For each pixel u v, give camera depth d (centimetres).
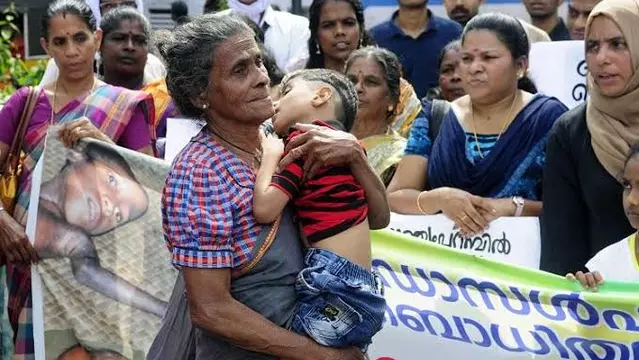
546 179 480
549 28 736
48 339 477
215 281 326
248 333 327
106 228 481
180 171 334
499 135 501
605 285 425
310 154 334
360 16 651
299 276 334
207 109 340
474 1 784
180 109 346
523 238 484
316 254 336
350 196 339
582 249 473
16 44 949
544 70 582
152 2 920
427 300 441
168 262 478
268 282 333
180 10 877
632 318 419
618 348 420
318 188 338
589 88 477
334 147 334
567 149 475
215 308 326
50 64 615
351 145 337
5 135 521
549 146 480
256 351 330
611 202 461
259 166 344
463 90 643
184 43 336
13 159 523
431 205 496
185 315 361
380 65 561
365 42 662
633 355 418
